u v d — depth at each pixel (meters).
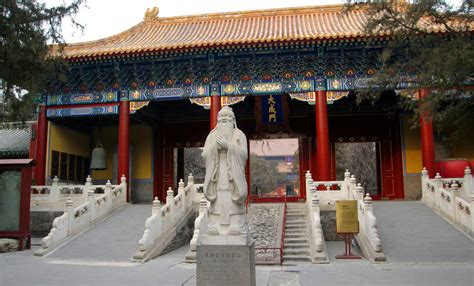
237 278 10.05
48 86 30.53
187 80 29.00
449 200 20.80
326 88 27.52
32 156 31.97
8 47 16.30
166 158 35.91
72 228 20.70
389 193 32.62
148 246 17.81
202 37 30.58
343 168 54.94
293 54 27.22
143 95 29.41
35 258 17.70
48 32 17.48
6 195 20.44
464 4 14.94
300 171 33.78
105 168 33.66
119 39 32.91
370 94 17.72
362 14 33.38
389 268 14.93
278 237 19.27
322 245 16.77
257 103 34.28
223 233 10.45
